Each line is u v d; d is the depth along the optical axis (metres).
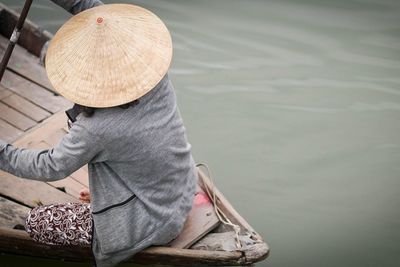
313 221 9.01
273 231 8.80
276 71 11.88
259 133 10.52
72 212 6.73
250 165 9.91
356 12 13.80
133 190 6.30
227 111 10.90
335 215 9.12
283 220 9.00
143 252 6.76
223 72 11.73
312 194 9.47
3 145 6.12
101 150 5.87
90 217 6.68
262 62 12.07
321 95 11.40
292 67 12.00
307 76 11.82
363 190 9.57
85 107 5.70
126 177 6.22
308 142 10.41
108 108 5.75
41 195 7.64
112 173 6.23
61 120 8.88
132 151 5.95
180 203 6.65
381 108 11.19
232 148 10.19
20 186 7.70
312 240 8.68
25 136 8.49
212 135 10.39
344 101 11.31
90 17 5.89
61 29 5.98
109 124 5.73
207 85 11.41
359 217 9.12
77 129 5.77
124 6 6.05
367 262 8.36
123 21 5.86
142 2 13.52
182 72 11.66
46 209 6.78
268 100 11.20
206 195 7.82
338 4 14.02
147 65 5.72
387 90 11.59
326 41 12.77
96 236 6.59
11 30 10.13
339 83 11.70
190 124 10.56
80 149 5.80
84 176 8.04
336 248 8.55
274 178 9.71
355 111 11.11
